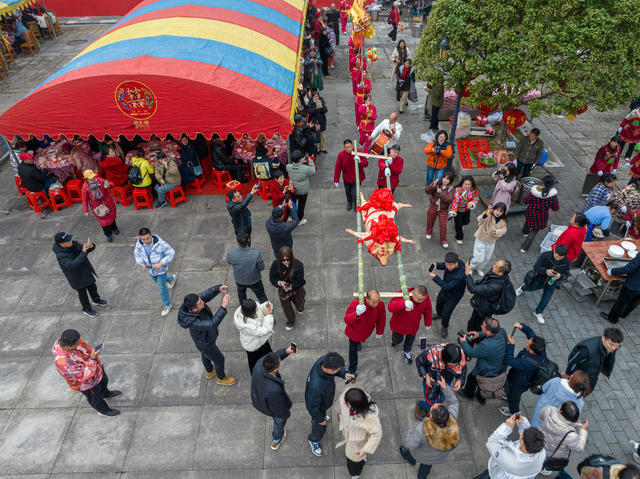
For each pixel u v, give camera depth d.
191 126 9.91
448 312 7.52
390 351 7.71
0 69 19.17
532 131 10.53
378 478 6.05
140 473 6.13
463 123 12.39
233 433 6.58
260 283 7.96
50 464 6.25
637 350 7.77
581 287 8.65
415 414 6.29
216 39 10.97
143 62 9.54
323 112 12.80
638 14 8.56
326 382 5.44
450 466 6.17
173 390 7.16
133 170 10.47
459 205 9.10
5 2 17.92
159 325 8.21
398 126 11.27
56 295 8.86
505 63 9.16
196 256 9.69
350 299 8.67
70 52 21.34
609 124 14.85
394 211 7.28
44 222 10.73
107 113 9.74
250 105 9.55
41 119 9.81
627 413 6.86
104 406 6.66
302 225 10.56
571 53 8.82
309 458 6.28
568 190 11.73
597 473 4.74
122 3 25.62
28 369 7.50
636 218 8.72
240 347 7.79
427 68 10.95
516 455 4.81
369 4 25.39
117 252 9.84
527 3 8.94
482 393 6.36
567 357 7.62
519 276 9.18
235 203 8.90
